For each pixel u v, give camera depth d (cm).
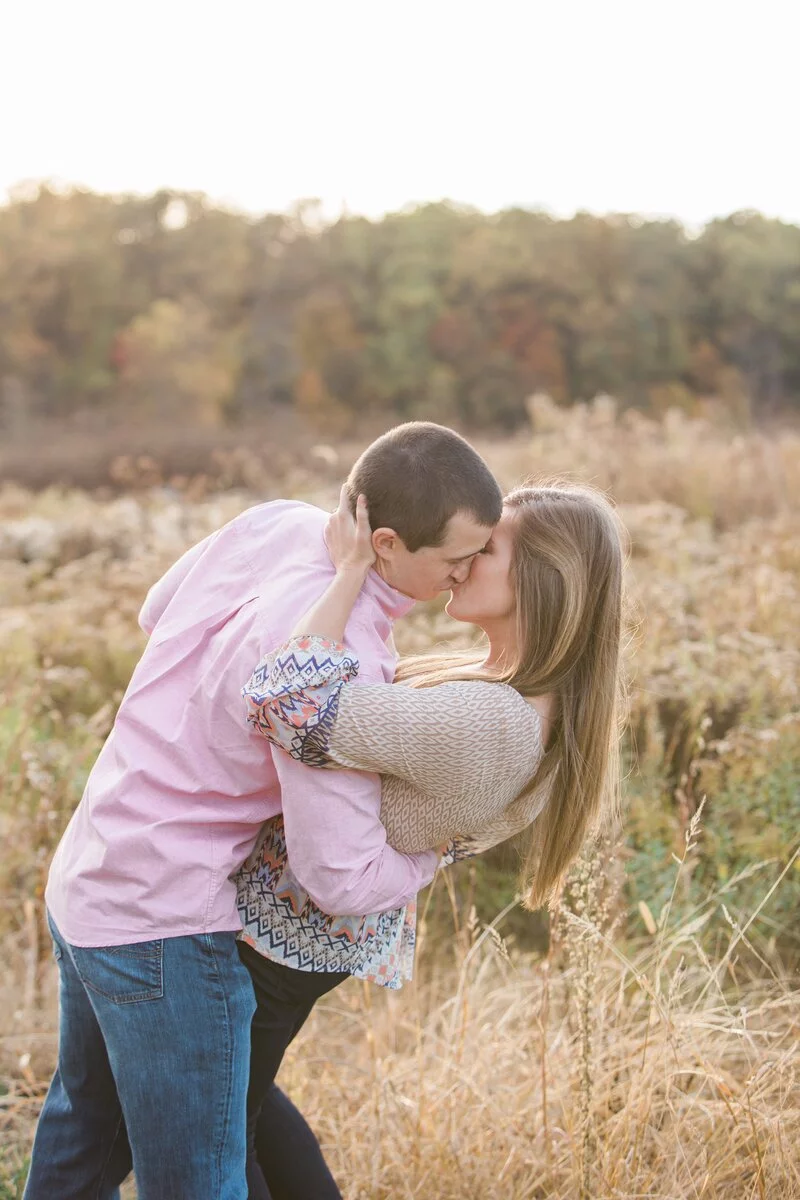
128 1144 189
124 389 4631
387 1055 267
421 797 167
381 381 4906
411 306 4934
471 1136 231
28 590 673
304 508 183
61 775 350
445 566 166
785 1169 211
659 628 418
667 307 4978
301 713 155
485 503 162
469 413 4891
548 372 4878
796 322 5025
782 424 2333
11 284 4841
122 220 5175
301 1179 200
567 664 178
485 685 168
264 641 164
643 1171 217
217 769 167
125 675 474
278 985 177
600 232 5050
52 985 294
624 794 314
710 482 862
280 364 4881
